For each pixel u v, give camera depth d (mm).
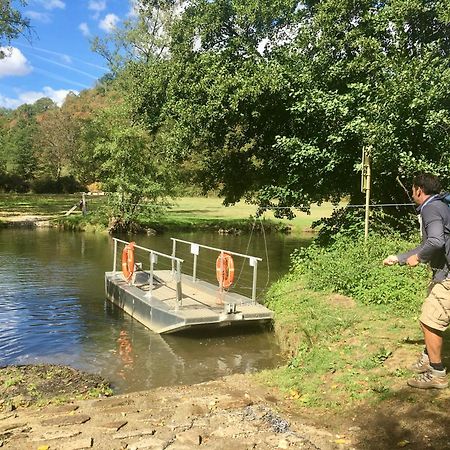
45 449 4051
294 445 4012
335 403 4914
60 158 67625
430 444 3805
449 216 4379
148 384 6875
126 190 28906
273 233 30406
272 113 14500
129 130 27922
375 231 11680
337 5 12805
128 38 32500
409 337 6441
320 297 9180
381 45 12992
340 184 13656
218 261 10719
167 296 10672
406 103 10742
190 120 14281
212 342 8773
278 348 8430
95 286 14039
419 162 10680
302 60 13477
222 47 15812
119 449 4051
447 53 12805
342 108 11586
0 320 10336
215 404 5078
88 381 6777
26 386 6520
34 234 27438
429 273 8680
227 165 17141
